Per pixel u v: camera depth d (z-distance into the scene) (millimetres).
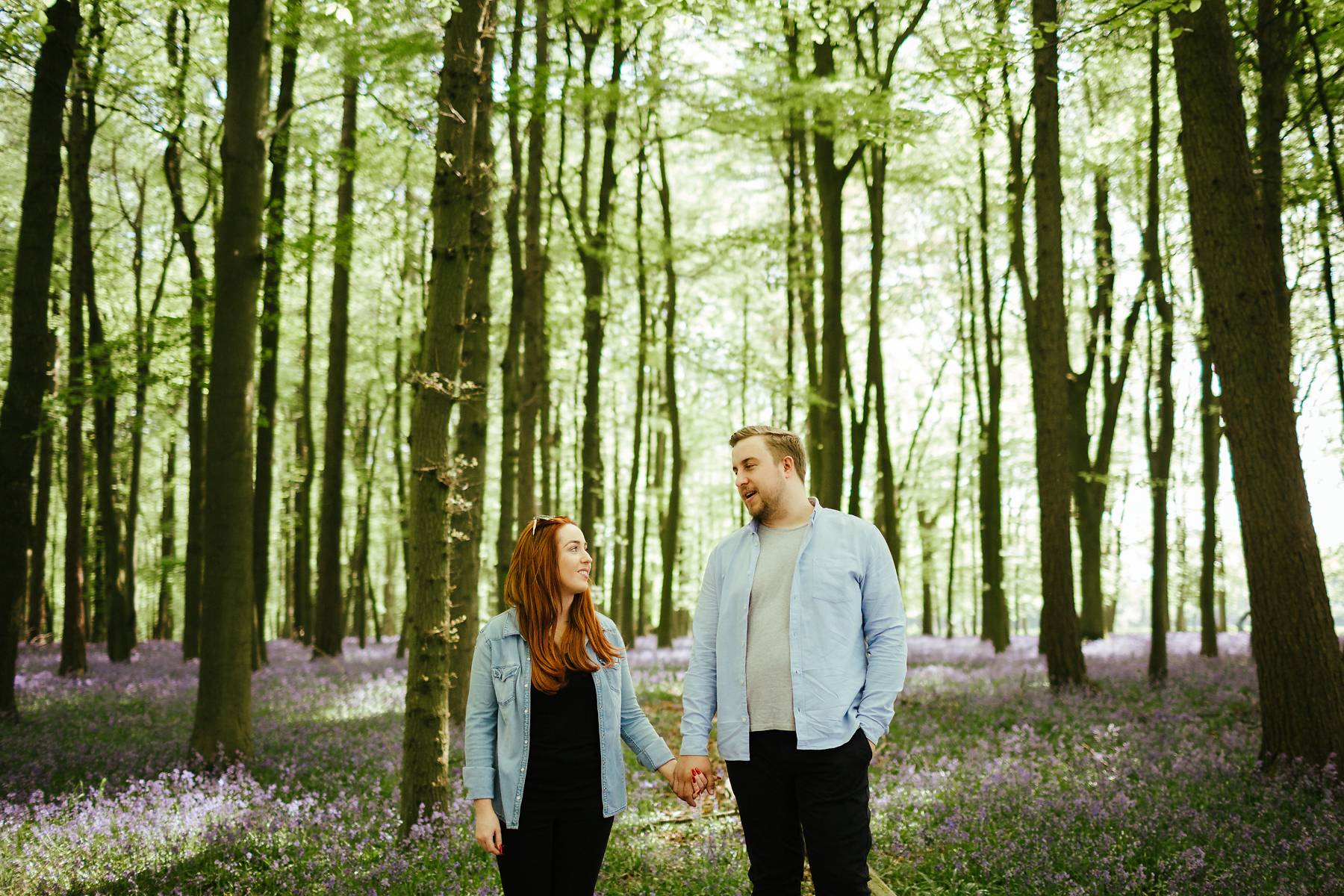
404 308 22500
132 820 5844
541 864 3330
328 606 18203
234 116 7883
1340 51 10594
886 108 11523
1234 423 6777
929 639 26969
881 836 5566
